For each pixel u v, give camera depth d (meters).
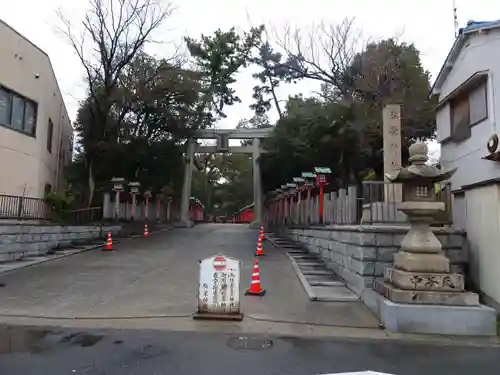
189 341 5.98
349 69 24.80
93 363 5.02
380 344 6.07
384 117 13.13
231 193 59.25
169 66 27.53
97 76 25.36
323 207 15.70
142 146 27.45
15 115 18.64
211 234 25.72
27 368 4.82
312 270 11.98
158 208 32.62
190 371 4.82
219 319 7.09
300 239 18.38
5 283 10.09
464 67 13.20
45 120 21.36
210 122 33.88
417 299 6.88
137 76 26.61
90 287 9.72
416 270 7.17
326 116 22.75
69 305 8.04
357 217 11.07
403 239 8.30
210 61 34.25
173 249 17.59
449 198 9.91
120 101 26.14
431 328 6.64
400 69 21.78
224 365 5.04
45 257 14.18
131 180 28.41
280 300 8.62
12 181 18.25
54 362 5.03
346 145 22.09
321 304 8.34
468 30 12.38
